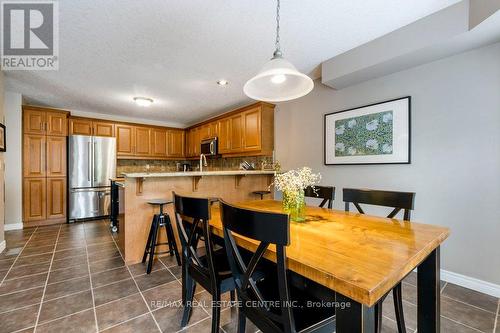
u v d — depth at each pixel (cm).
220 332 153
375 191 183
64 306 179
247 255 163
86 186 450
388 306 183
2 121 294
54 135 429
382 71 248
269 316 100
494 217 194
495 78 192
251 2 175
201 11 185
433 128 226
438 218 224
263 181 384
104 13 187
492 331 154
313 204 338
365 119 277
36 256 276
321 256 92
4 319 163
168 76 313
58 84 340
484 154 198
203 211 123
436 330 123
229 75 310
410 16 196
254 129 401
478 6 166
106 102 430
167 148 583
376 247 103
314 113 339
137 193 266
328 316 104
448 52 208
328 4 179
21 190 394
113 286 209
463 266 211
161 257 278
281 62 144
